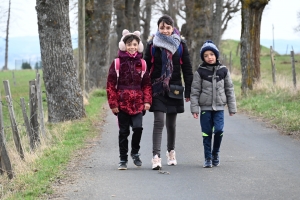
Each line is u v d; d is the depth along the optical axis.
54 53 20.38
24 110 14.66
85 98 27.72
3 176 12.09
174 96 11.60
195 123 19.97
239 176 10.81
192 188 9.94
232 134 16.91
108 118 22.45
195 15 47.78
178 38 11.63
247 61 28.27
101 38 40.84
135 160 11.97
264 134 16.67
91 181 10.69
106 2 40.69
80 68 27.62
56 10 20.16
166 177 10.87
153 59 11.67
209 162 11.73
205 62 11.80
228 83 11.85
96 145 15.34
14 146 14.57
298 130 16.59
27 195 9.85
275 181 10.32
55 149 14.36
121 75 11.56
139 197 9.39
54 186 10.39
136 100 11.58
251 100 25.11
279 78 29.92
